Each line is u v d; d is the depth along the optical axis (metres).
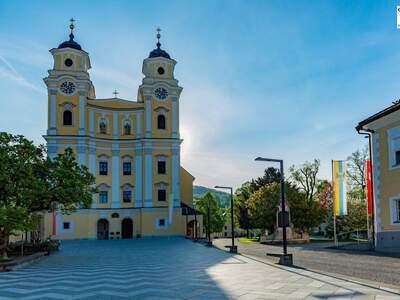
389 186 28.16
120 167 68.69
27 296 12.81
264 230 69.94
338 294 11.59
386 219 28.42
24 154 25.73
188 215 70.56
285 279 15.00
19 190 24.70
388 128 28.41
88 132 66.94
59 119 64.75
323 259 24.12
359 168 64.62
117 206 67.50
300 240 50.69
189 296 12.16
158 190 67.62
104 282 15.56
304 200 59.03
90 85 68.19
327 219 71.25
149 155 67.94
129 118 69.94
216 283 14.62
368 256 25.31
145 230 66.31
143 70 72.88
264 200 60.09
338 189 36.97
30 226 23.61
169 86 69.56
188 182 75.94
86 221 63.69
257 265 21.17
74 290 13.83
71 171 27.09
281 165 21.19
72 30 68.88
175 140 68.62
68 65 66.44
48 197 25.66
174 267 20.94
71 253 33.44
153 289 13.66
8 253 29.39
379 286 12.95
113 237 66.12
